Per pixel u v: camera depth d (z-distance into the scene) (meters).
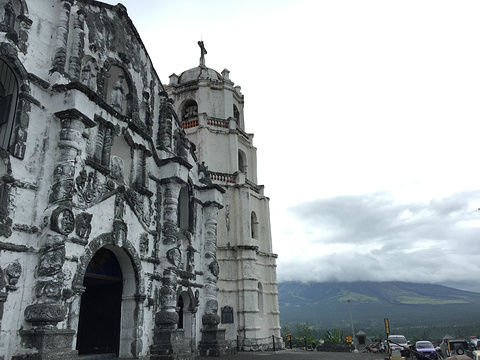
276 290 34.59
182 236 22.77
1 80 13.94
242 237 31.36
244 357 22.48
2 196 12.12
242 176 33.28
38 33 14.80
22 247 12.29
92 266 16.66
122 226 16.70
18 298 11.98
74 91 14.36
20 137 12.98
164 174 20.97
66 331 12.38
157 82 23.00
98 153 16.05
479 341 28.70
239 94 39.53
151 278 18.75
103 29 18.27
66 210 13.11
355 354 26.05
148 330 18.06
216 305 24.42
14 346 11.62
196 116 36.16
